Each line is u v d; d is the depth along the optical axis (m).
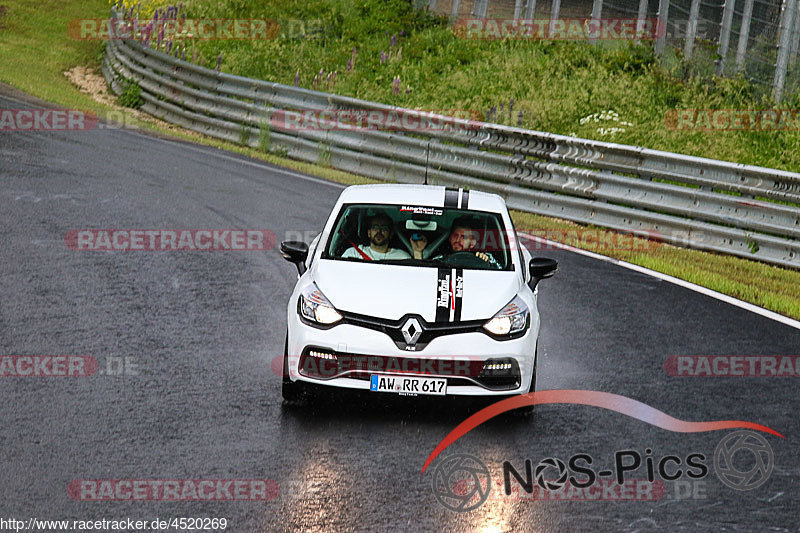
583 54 91.69
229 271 35.59
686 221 46.56
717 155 69.81
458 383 22.19
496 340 22.22
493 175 55.50
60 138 62.66
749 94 81.31
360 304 22.47
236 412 22.12
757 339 30.64
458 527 16.80
